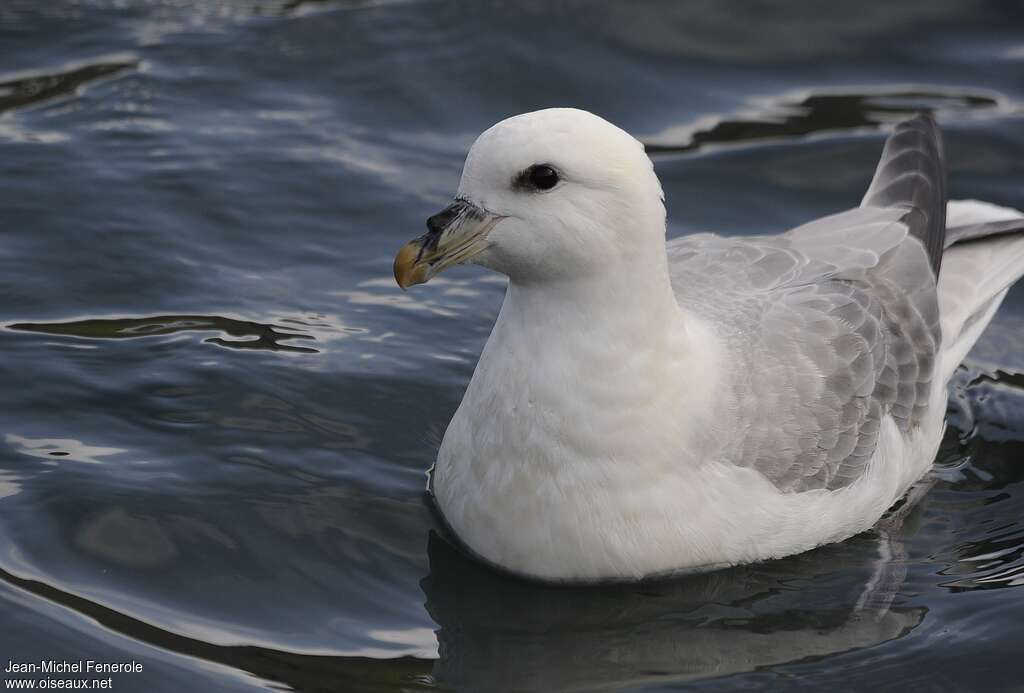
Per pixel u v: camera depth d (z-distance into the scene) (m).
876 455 11.75
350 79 17.38
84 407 12.34
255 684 9.62
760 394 11.06
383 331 13.80
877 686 10.01
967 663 10.23
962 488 12.55
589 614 10.62
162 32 17.91
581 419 10.33
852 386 11.60
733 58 18.19
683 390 10.54
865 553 11.52
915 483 12.62
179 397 12.56
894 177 13.57
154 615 10.20
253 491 11.55
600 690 9.90
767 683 10.01
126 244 14.49
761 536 10.97
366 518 11.41
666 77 17.83
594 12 18.58
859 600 10.91
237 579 10.66
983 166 16.53
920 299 12.70
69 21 17.94
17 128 16.00
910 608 10.84
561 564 10.72
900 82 17.89
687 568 10.87
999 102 17.53
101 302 13.70
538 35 18.17
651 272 10.20
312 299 14.09
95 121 16.25
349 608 10.50
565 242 9.93
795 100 17.59
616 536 10.58
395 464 12.07
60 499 11.22
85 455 11.77
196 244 14.63
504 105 17.19
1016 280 15.40
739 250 12.47
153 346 13.16
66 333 13.21
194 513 11.23
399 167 16.06
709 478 10.70
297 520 11.30
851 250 12.70
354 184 15.70
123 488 11.41
